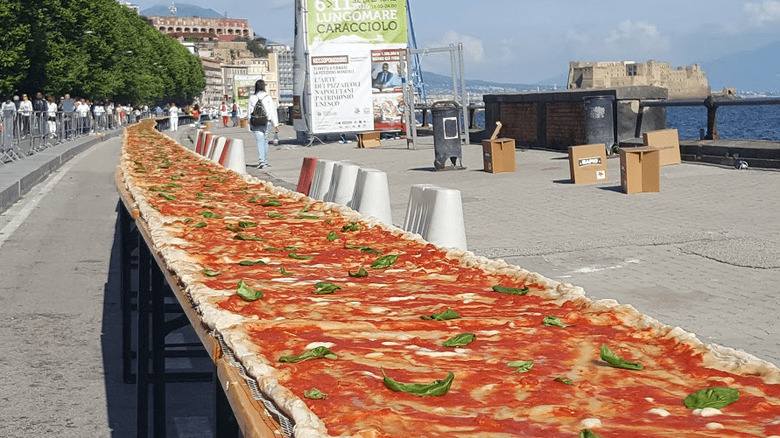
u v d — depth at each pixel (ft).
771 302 29.73
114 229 58.08
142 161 50.37
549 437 8.06
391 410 8.59
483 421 8.36
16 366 28.66
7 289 40.01
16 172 86.53
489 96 112.06
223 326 12.04
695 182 61.31
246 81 304.09
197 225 22.59
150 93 446.60
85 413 24.44
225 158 76.48
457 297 14.60
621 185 59.31
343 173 39.52
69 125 161.68
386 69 133.28
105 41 292.40
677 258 37.60
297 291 15.11
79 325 33.88
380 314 13.34
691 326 27.12
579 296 14.01
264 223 23.95
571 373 10.16
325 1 131.44
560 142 95.09
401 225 50.03
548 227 46.73
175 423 24.32
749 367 10.17
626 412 8.83
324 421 8.41
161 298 21.77
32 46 221.05
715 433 8.13
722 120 381.60
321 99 132.87
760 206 50.01
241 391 9.64
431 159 98.12
